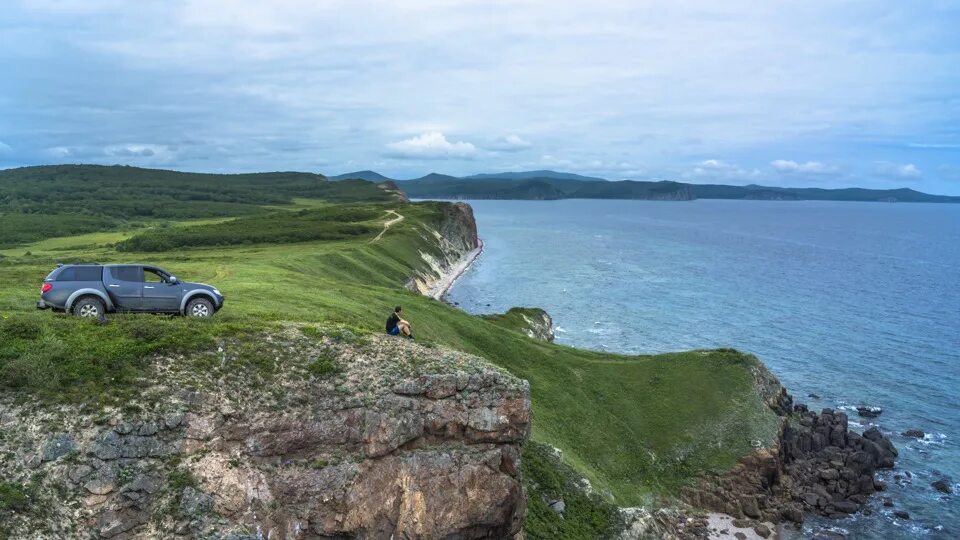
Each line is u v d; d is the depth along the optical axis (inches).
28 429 761.6
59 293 1058.7
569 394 2050.9
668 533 1521.9
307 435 878.4
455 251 6456.7
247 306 1462.8
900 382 2795.3
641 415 2034.9
